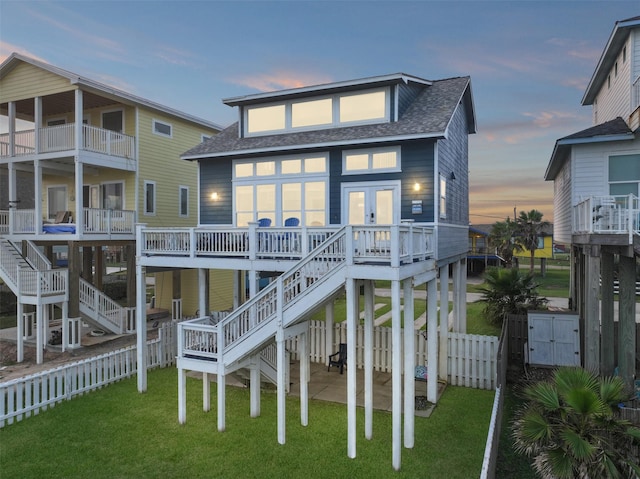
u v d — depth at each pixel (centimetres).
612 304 1077
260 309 894
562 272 4066
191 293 2147
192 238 1086
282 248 980
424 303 2495
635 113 1189
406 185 1137
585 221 1016
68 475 716
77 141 1602
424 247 953
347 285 774
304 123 1366
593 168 1298
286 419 953
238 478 705
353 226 774
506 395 1086
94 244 1683
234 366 905
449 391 1129
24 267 1574
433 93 1391
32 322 1712
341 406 1031
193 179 2230
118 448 812
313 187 1263
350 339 780
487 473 560
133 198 1880
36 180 1683
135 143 1872
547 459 610
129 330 1856
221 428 885
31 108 1948
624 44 1367
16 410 938
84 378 1186
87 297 1664
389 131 1135
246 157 1357
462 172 1559
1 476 712
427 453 789
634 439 616
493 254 4347
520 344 1334
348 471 728
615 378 732
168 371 1322
